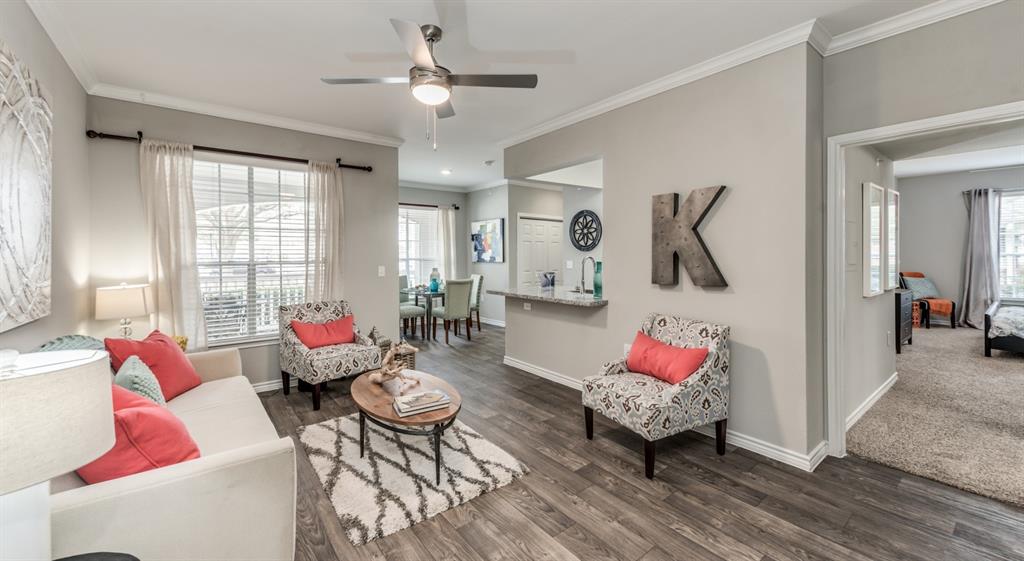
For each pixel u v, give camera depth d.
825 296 2.74
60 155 2.59
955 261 7.29
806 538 1.97
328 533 2.01
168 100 3.54
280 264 4.22
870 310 3.58
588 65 3.01
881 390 3.85
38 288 2.09
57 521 1.19
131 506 1.29
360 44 2.70
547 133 4.40
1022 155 6.01
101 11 2.30
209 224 3.83
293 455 1.57
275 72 3.10
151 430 1.45
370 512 2.15
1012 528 2.03
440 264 8.24
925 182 7.55
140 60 2.89
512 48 2.77
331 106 3.79
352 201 4.61
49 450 0.89
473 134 4.68
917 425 3.17
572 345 4.22
